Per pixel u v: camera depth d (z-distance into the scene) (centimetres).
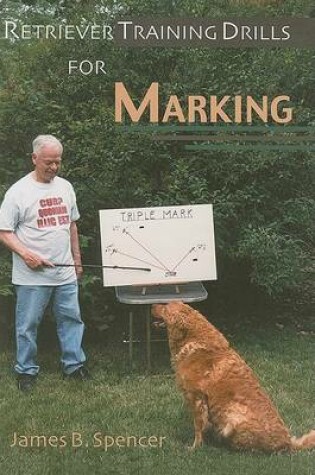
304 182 606
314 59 598
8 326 587
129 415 454
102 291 597
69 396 481
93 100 594
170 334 414
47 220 472
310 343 603
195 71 584
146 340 572
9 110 591
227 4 599
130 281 507
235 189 591
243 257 597
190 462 384
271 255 568
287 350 585
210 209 513
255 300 682
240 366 398
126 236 507
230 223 589
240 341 609
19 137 599
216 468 378
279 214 605
